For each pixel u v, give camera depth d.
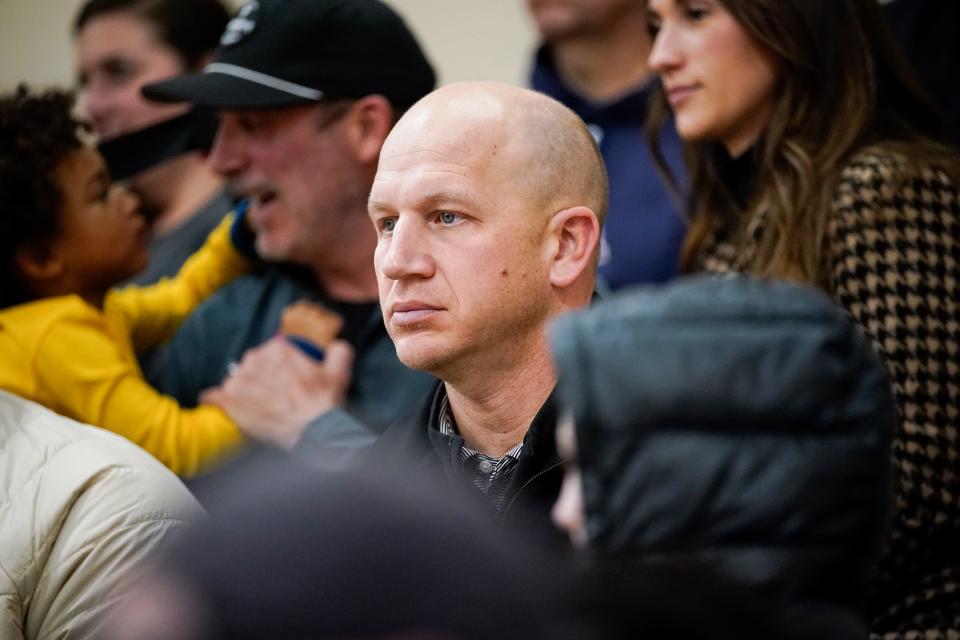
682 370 4.34
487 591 3.30
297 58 9.88
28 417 7.53
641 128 11.41
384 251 6.58
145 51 12.93
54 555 6.96
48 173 9.14
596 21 11.86
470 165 6.39
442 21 15.19
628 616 4.08
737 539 4.30
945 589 7.09
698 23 8.46
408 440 6.80
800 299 4.46
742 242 8.32
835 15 8.26
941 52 11.35
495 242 6.39
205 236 11.69
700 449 4.31
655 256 10.93
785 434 4.35
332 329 9.66
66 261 9.34
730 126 8.51
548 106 6.63
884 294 7.42
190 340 10.31
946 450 7.19
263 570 3.23
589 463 4.35
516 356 6.52
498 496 6.49
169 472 7.45
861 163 7.79
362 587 3.22
